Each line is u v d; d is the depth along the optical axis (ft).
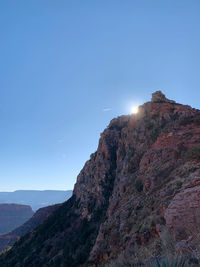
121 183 109.09
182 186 44.62
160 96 159.02
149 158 92.53
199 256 16.05
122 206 79.77
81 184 212.64
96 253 66.74
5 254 213.87
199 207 27.27
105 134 202.69
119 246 54.90
